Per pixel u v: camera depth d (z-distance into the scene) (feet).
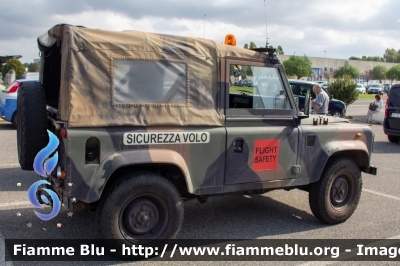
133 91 12.96
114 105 12.64
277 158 15.75
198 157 13.98
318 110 34.04
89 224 16.51
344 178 18.01
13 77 96.07
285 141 15.87
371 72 291.99
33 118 13.09
